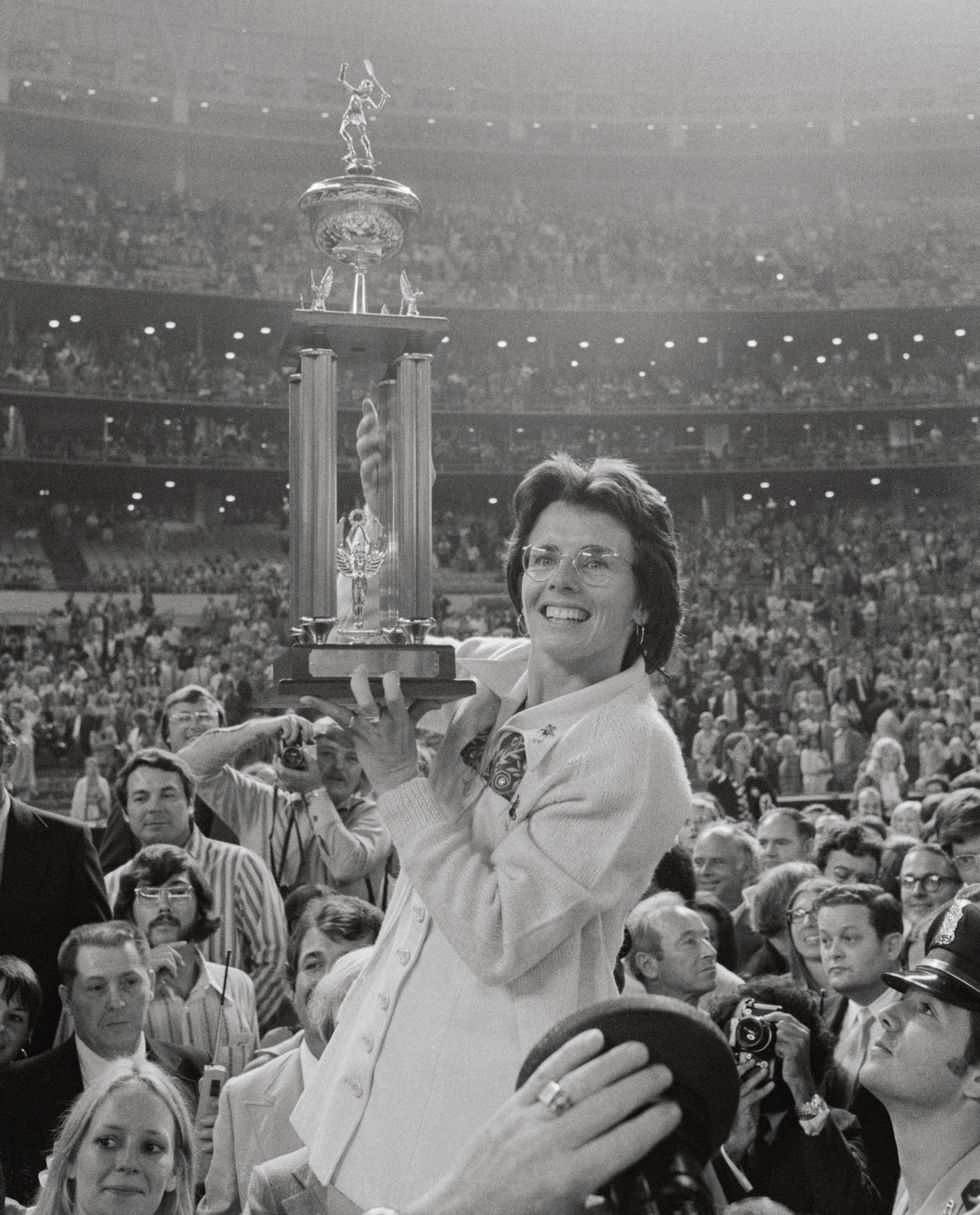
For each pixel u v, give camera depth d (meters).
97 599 40.56
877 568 44.66
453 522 46.12
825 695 36.03
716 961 6.16
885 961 5.38
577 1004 2.51
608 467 2.83
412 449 2.88
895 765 25.45
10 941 5.74
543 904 2.45
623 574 2.75
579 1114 1.01
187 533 45.34
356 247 3.09
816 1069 4.36
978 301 48.88
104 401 44.88
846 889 5.47
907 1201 3.10
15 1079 5.18
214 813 8.14
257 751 9.62
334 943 5.09
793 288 49.50
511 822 2.59
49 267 44.44
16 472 44.78
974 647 38.91
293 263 47.50
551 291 48.91
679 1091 1.02
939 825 7.21
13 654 37.09
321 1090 2.74
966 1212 2.72
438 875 2.49
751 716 32.19
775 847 9.74
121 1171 3.79
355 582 2.84
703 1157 1.03
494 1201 1.00
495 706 2.84
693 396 49.12
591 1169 0.99
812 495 49.34
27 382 44.00
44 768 32.44
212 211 47.91
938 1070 2.78
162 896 6.04
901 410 48.53
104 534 44.22
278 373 48.06
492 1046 2.47
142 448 45.16
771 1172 4.10
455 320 48.66
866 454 48.12
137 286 45.38
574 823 2.52
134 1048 5.18
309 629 2.76
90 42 47.56
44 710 32.91
